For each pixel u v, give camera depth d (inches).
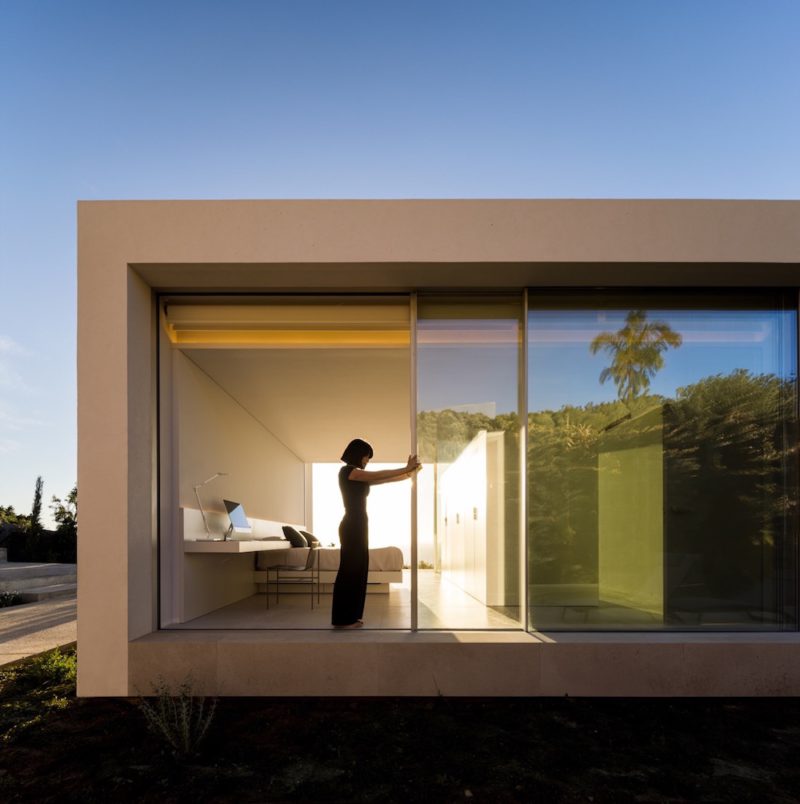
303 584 297.9
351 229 159.8
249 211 160.4
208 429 237.6
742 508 175.8
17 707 150.4
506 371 179.0
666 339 178.9
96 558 156.1
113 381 157.9
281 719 143.9
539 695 156.5
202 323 187.9
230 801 106.1
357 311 188.1
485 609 171.2
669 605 172.7
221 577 238.8
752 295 180.1
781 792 110.4
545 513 173.5
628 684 156.6
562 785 112.1
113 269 159.2
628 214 160.7
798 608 173.2
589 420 176.1
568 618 171.0
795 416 178.1
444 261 159.5
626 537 173.5
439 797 107.2
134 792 108.4
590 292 178.5
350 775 114.8
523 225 160.2
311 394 294.0
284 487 421.1
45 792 108.7
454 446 176.2
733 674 156.8
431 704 154.7
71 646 209.8
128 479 157.8
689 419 177.2
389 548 283.1
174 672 155.8
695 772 118.2
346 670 156.5
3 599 313.6
